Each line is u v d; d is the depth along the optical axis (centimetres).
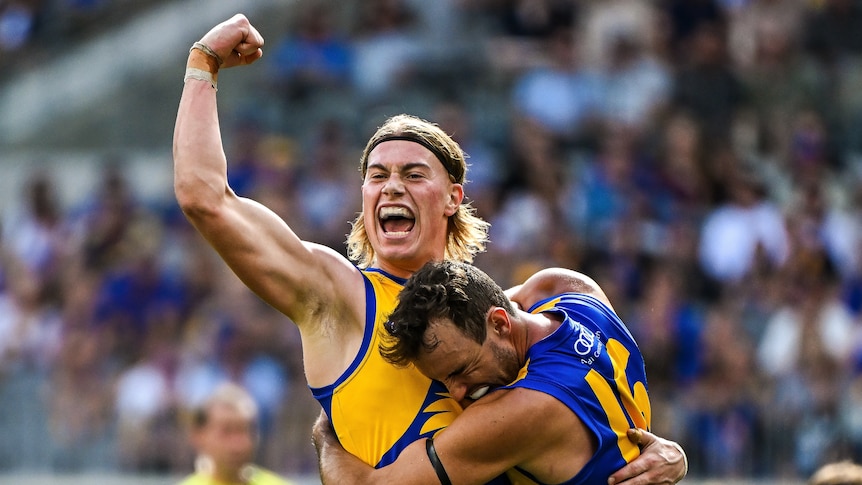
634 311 3503
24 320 3956
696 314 3497
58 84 5631
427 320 1266
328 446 1345
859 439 3158
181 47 5659
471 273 1310
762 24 4862
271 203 4022
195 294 3797
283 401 3341
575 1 4922
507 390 1295
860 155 4506
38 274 4094
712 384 3281
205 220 1263
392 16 4972
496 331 1304
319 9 5047
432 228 1405
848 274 3788
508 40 4869
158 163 4916
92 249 4062
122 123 5506
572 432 1299
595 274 3697
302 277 1309
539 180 4075
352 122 4584
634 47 4609
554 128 4441
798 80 4600
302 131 4594
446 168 1422
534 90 4509
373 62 4778
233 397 2359
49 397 3450
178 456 3353
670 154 4209
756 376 3300
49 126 5528
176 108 5534
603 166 4081
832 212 4134
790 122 4484
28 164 5012
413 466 1278
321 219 4059
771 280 3722
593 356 1345
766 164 4341
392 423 1315
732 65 4681
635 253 3734
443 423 1316
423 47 4791
